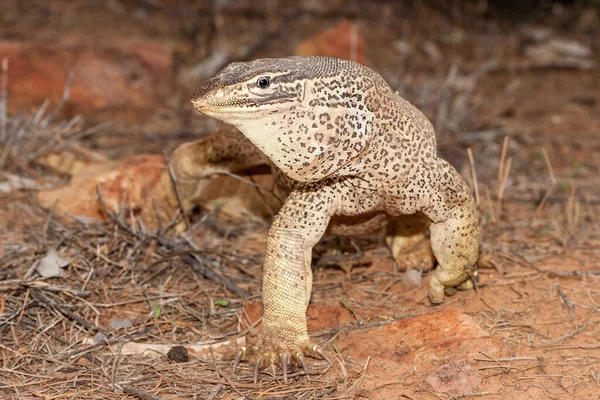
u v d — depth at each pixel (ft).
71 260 4.36
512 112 7.10
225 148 4.44
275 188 4.68
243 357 3.95
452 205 4.07
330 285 4.41
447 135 5.72
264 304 3.97
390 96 3.90
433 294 4.21
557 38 9.39
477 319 4.15
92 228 4.55
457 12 9.78
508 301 4.25
